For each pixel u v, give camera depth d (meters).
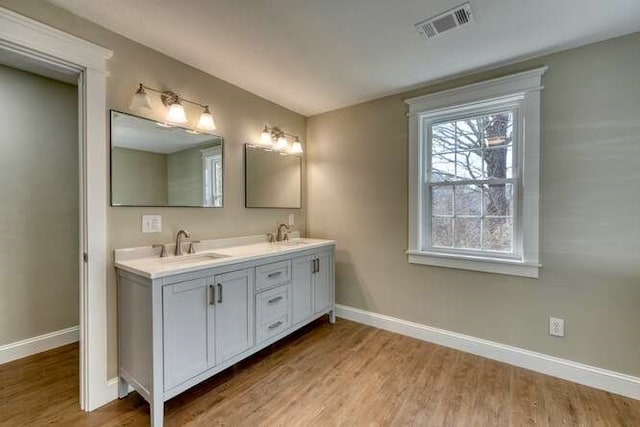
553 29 1.88
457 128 2.64
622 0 1.61
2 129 2.31
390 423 1.71
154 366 1.64
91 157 1.81
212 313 1.95
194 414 1.78
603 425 1.69
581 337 2.09
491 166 2.48
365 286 3.13
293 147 3.30
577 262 2.09
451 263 2.60
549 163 2.17
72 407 1.83
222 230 2.62
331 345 2.66
